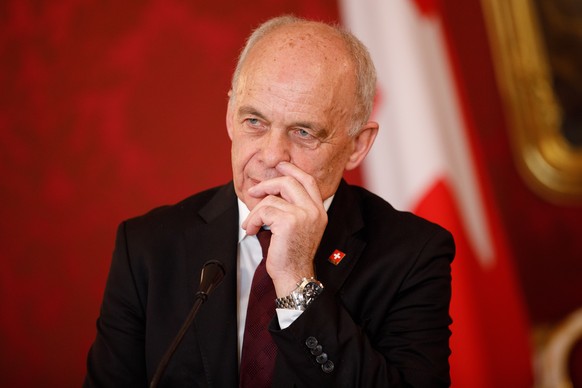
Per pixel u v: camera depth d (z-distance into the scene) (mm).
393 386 5887
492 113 14758
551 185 14781
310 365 5820
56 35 13484
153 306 6688
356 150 6562
